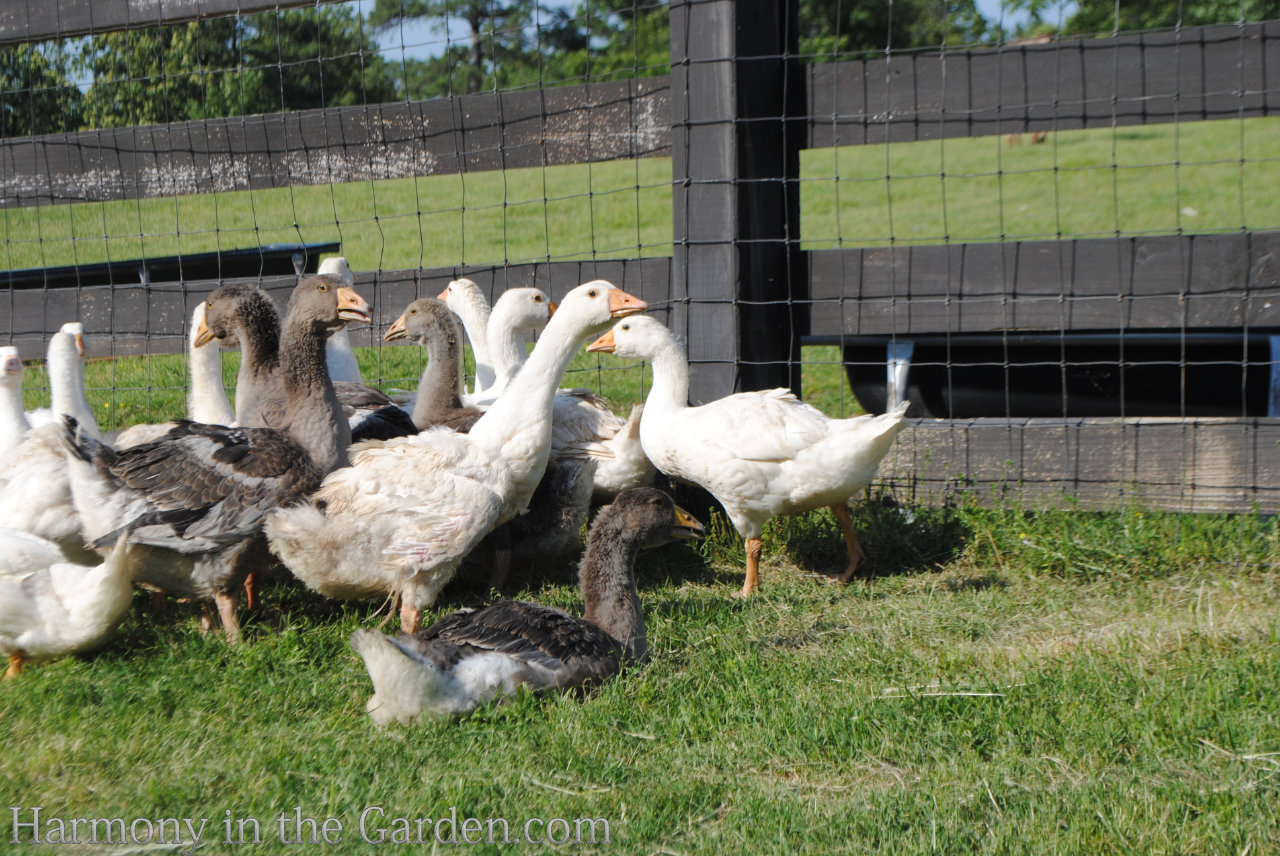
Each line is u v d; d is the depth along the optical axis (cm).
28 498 502
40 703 403
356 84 2277
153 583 484
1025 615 508
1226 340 673
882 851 314
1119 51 562
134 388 916
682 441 557
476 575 601
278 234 1780
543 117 649
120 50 1532
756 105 605
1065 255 595
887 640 479
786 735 382
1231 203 2100
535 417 506
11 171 752
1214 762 357
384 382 970
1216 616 481
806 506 554
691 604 530
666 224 1975
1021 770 359
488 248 1770
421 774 358
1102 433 593
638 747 379
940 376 741
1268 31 541
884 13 4072
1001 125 584
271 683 423
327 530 466
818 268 632
